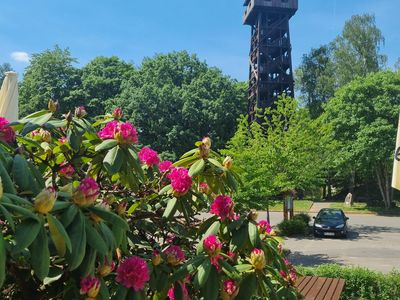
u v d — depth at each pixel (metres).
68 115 2.62
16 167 1.99
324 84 46.06
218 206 2.59
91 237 1.71
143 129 39.81
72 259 1.61
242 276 2.38
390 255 16.19
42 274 1.52
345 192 46.97
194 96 41.47
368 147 30.88
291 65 46.25
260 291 2.52
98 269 1.94
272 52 47.78
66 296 1.98
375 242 19.44
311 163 19.95
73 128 2.61
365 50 43.06
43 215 1.60
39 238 1.55
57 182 2.69
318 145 20.38
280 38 47.03
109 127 2.55
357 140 31.50
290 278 2.93
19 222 1.61
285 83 45.75
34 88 43.72
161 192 2.71
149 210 2.90
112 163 2.29
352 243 19.11
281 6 46.72
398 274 9.54
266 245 2.65
